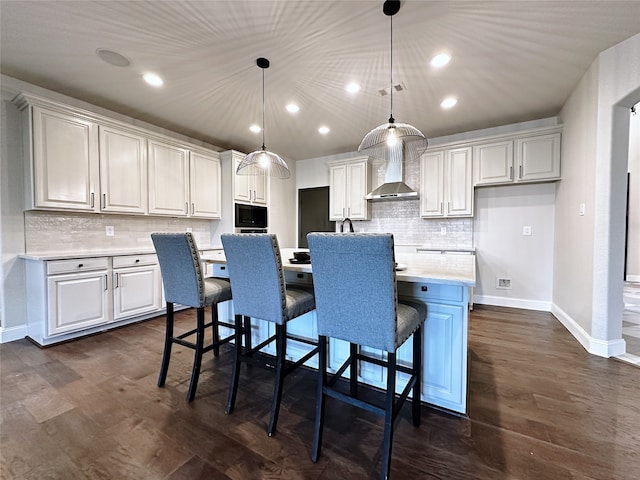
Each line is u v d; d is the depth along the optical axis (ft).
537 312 11.61
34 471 3.99
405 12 5.91
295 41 6.87
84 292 8.90
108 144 9.86
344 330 4.20
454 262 6.87
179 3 5.71
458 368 5.20
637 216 18.29
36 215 9.01
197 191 12.96
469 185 12.28
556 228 11.26
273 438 4.69
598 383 6.21
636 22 6.23
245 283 5.35
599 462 4.11
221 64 7.81
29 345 8.34
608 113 7.30
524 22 6.22
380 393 5.98
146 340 8.84
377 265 3.77
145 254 10.60
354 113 11.11
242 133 13.38
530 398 5.68
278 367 5.03
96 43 6.93
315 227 18.04
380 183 15.53
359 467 4.10
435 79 8.60
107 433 4.76
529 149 11.17
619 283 7.50
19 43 6.92
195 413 5.32
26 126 8.30
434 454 4.31
